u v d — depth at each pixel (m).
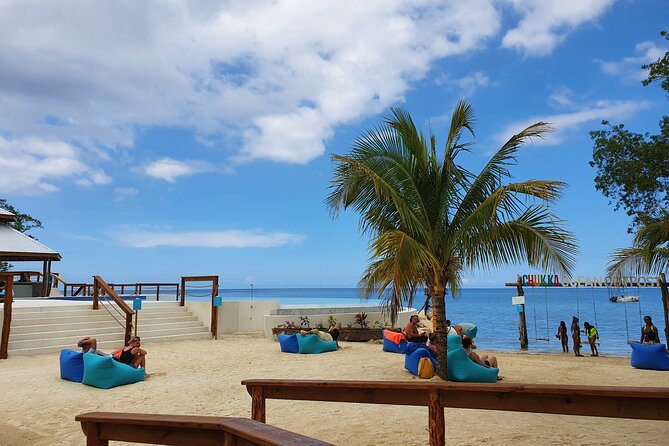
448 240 9.82
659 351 12.77
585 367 13.09
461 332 14.14
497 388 3.79
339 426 6.62
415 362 10.88
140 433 3.10
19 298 22.22
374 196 10.06
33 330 14.62
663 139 15.69
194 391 9.15
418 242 9.52
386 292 9.23
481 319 42.38
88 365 9.52
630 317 43.25
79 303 18.20
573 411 3.61
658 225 11.91
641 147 15.63
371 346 16.67
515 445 5.65
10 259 25.73
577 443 5.71
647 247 12.12
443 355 10.18
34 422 7.32
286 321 18.73
